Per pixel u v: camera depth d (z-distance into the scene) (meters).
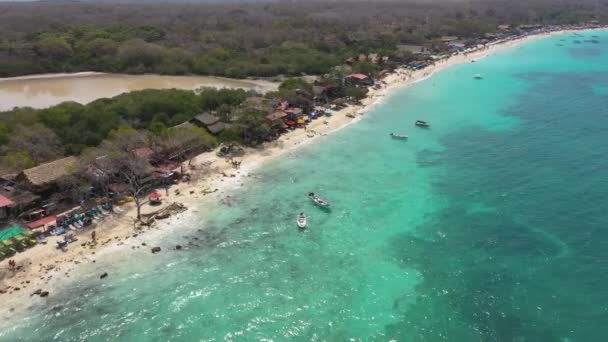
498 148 98.88
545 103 134.25
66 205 70.56
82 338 46.47
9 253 58.69
